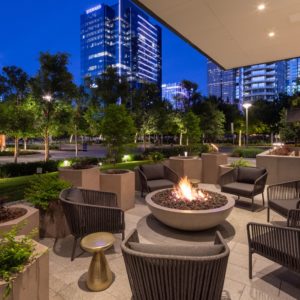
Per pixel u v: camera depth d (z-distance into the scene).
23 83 12.53
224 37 5.05
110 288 2.38
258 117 30.84
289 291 2.32
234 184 5.10
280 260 2.30
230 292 2.30
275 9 3.93
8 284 1.50
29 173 8.82
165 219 3.58
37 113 10.55
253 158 15.66
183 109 24.27
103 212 2.97
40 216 3.44
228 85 94.62
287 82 85.75
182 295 1.63
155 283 1.65
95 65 91.12
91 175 4.43
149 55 98.88
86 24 93.00
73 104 12.85
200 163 7.15
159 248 1.71
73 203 2.89
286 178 6.52
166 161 7.25
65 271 2.66
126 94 16.14
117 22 88.62
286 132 15.51
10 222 2.52
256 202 5.23
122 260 2.87
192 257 1.56
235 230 3.74
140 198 5.53
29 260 1.71
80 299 2.23
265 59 6.42
